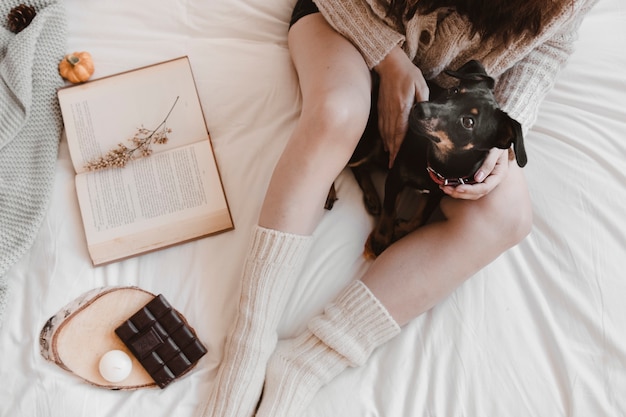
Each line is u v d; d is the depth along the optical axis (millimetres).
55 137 1059
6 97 1034
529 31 868
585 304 959
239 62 1096
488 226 906
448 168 827
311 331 947
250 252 910
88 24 1122
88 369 931
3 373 922
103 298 959
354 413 914
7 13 1103
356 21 934
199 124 1056
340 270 1004
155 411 915
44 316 953
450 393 925
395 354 952
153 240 1001
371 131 978
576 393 910
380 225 987
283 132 1062
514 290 980
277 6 1140
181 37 1126
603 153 1048
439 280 922
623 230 995
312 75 928
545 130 1077
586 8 914
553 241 1001
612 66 1117
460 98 761
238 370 905
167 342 934
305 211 893
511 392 919
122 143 1045
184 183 1024
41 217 999
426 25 903
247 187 1033
